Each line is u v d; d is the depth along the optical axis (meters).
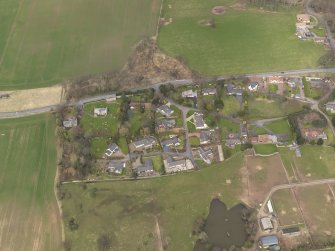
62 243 158.12
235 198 172.50
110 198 172.62
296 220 164.25
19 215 167.88
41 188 177.62
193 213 167.12
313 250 154.75
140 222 164.00
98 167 183.75
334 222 163.38
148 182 178.12
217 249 154.38
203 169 182.75
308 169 182.12
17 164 187.12
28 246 157.38
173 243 157.25
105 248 156.00
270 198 171.88
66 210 169.00
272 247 155.25
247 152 189.12
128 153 189.50
